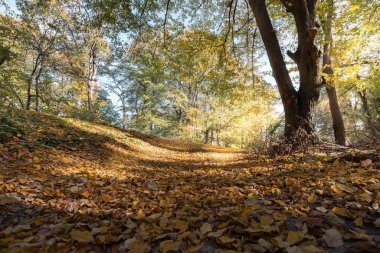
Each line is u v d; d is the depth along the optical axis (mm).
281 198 2484
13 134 5648
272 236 1537
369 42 9664
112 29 9875
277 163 5582
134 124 28547
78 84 19500
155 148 11344
